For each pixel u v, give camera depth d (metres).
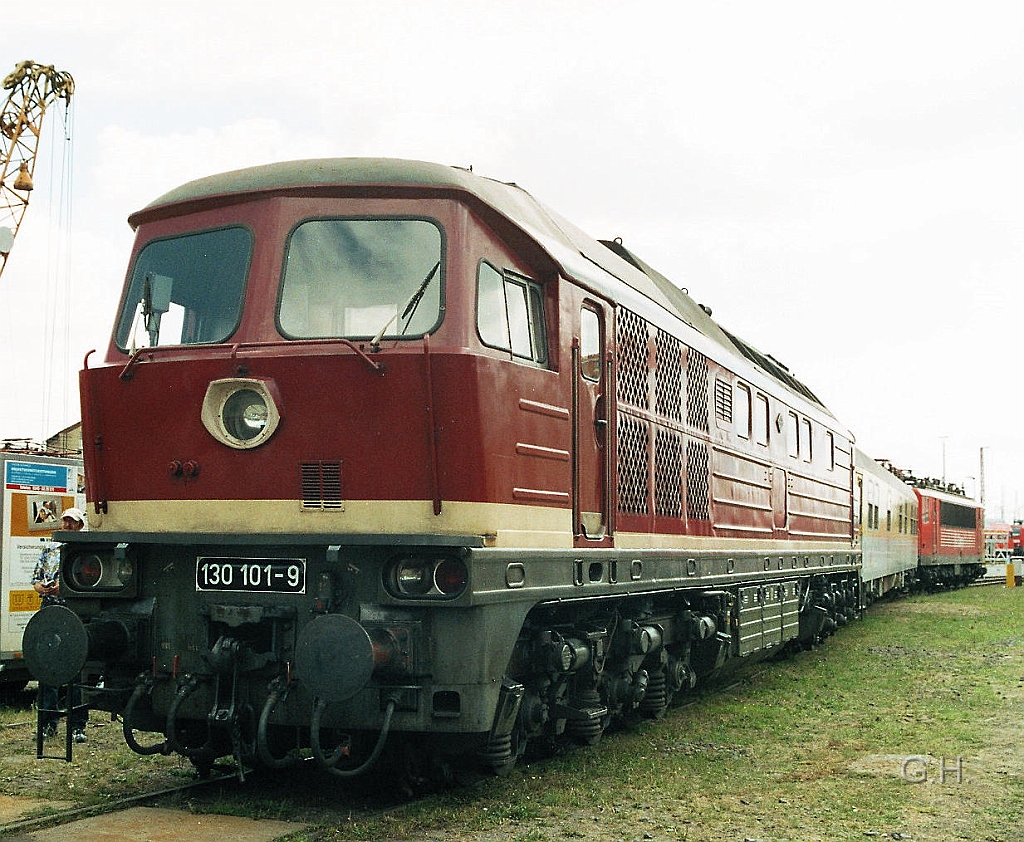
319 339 6.45
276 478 6.41
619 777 7.73
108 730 9.69
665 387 9.69
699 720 10.28
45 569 10.91
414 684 6.23
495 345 6.70
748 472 12.52
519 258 7.15
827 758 8.61
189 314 6.86
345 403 6.31
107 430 6.80
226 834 6.13
